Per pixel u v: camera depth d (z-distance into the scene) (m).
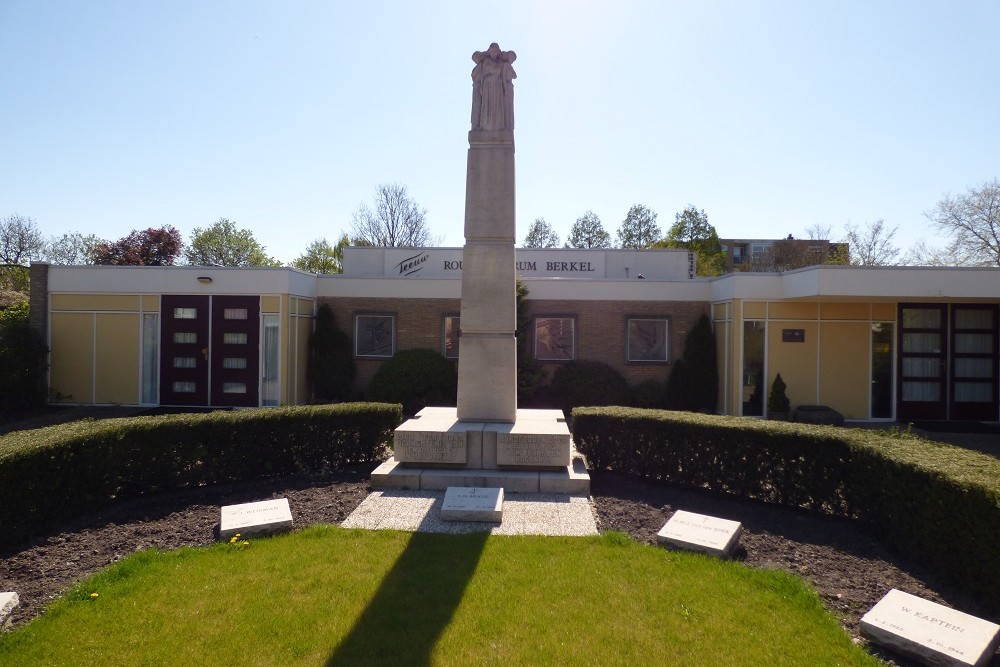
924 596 4.77
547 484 7.68
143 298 16.42
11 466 5.65
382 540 5.77
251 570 5.03
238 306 16.28
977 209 33.16
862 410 15.75
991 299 14.91
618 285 17.58
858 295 13.99
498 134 8.90
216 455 7.93
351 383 17.47
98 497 6.76
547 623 4.21
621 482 8.24
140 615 4.26
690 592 4.68
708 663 3.75
